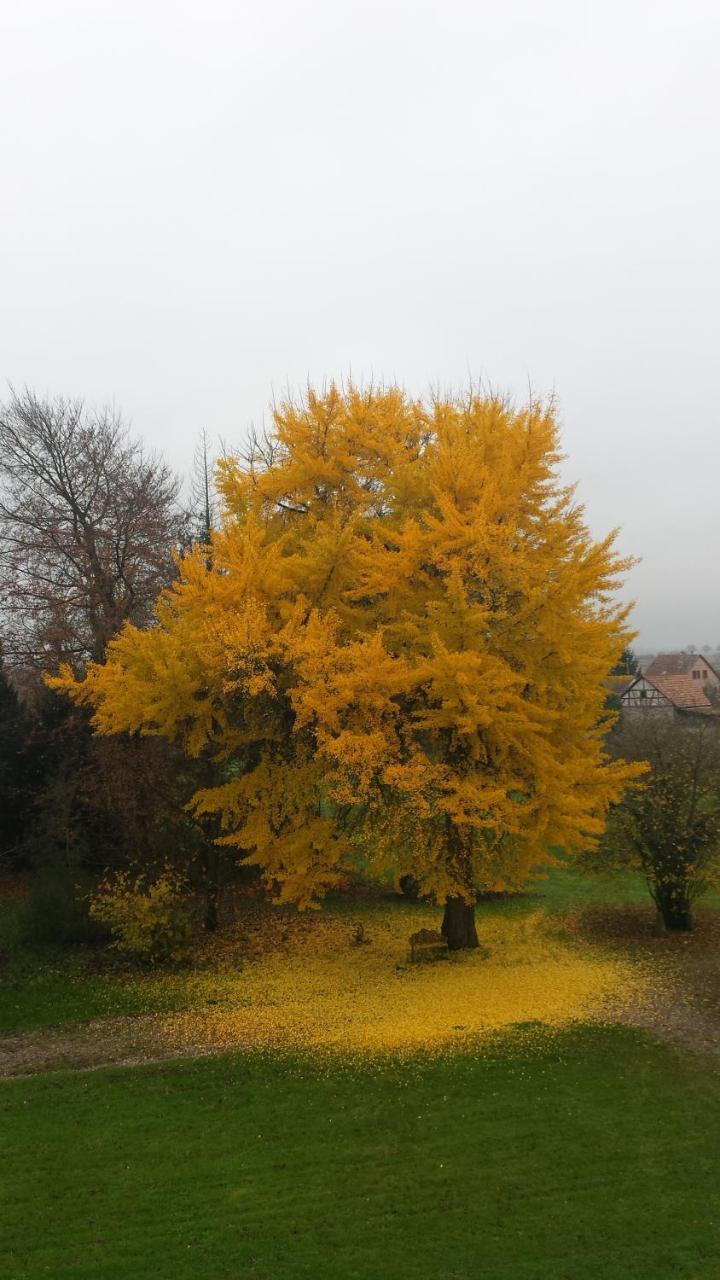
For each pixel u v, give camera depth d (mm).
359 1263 6047
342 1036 10125
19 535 21000
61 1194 6977
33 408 21062
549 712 10820
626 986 11680
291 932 15164
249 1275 5934
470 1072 8992
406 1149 7535
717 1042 9656
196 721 12523
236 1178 7152
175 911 13734
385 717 11625
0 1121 8305
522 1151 7449
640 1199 6715
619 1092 8477
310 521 12977
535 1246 6191
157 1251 6207
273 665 11414
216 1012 11234
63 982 12812
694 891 14633
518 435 11719
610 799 12281
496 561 10773
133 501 20562
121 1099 8688
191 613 12039
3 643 20828
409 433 13367
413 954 13039
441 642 10211
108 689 11844
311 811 12508
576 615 11648
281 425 13039
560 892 17812
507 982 11914
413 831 11406
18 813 19453
